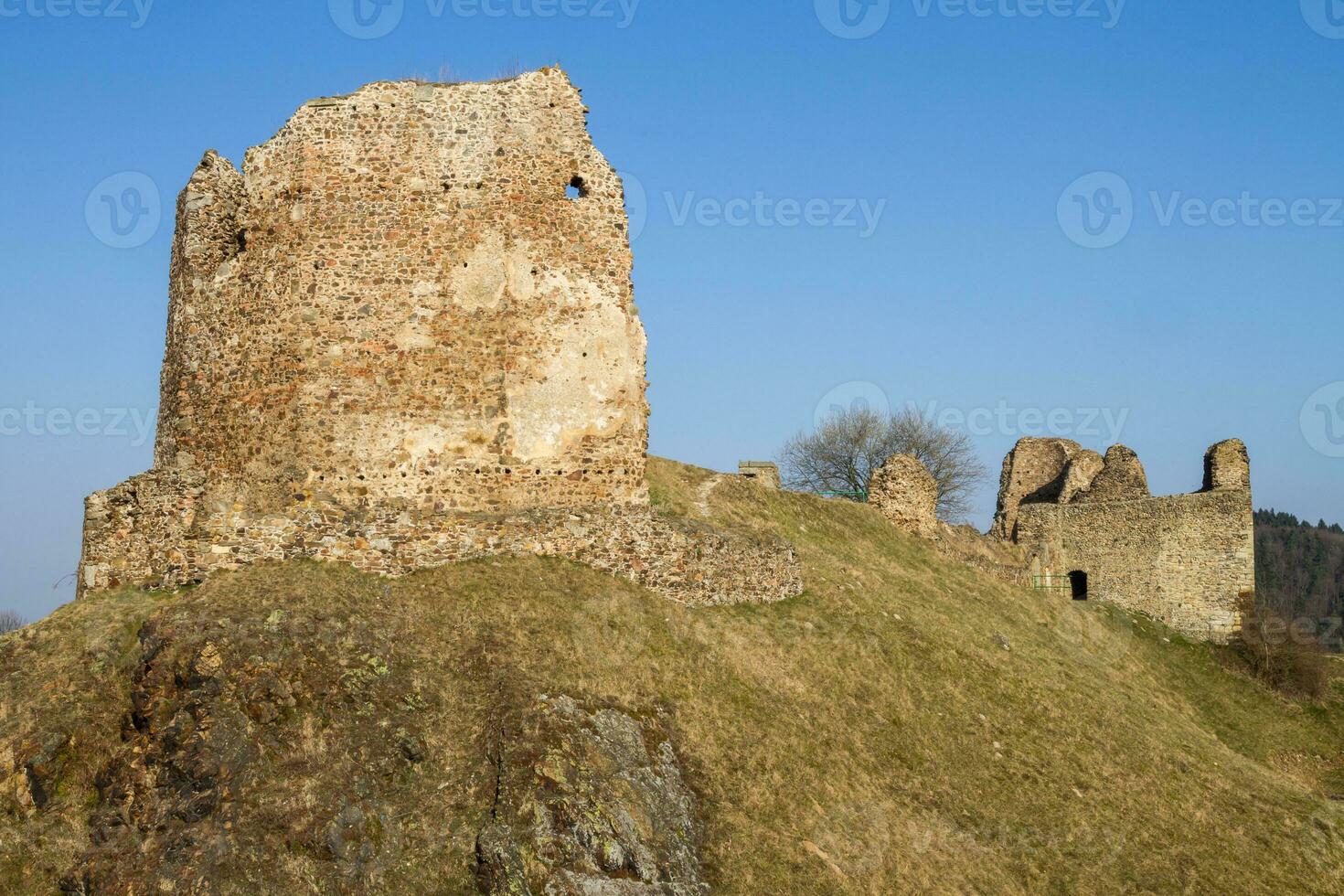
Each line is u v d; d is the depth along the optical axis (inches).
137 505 941.2
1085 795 951.6
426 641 802.2
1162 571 1898.4
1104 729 1075.9
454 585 870.4
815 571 1178.0
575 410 978.1
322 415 936.9
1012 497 2154.3
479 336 959.6
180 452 986.7
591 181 999.0
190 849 660.7
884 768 884.0
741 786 792.3
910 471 1612.9
